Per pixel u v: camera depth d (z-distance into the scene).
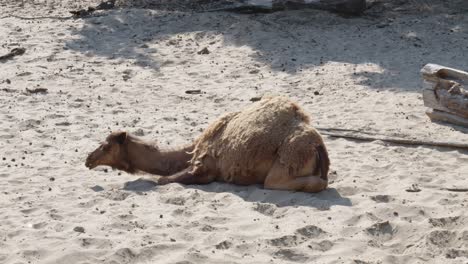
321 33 41.41
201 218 17.42
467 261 15.16
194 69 36.09
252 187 19.50
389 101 30.69
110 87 32.88
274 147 19.02
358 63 36.56
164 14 44.94
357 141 25.17
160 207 18.33
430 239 16.14
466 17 44.16
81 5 50.62
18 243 15.90
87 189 19.95
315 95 31.89
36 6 50.56
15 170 21.77
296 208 18.00
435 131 26.48
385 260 15.21
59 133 26.02
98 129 26.58
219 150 19.64
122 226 16.98
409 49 38.84
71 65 36.56
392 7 46.59
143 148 20.22
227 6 45.50
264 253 15.53
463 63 36.34
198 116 28.58
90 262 14.92
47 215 17.77
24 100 30.69
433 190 19.67
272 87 33.00
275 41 39.97
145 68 36.38
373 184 20.45
